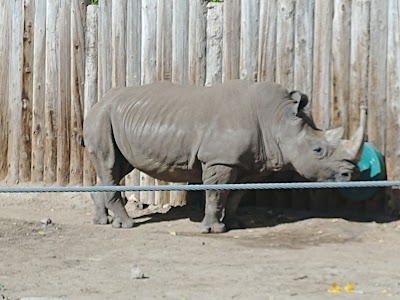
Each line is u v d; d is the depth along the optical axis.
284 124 18.22
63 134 22.47
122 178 20.36
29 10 22.83
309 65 20.00
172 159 18.62
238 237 17.75
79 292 12.69
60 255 15.69
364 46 19.48
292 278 13.65
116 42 21.69
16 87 23.00
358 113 19.61
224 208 18.45
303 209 20.25
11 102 23.08
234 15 20.53
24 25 22.88
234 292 12.62
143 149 18.81
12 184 22.98
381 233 18.05
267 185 11.08
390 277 13.77
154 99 18.97
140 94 19.23
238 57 20.56
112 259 15.30
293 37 20.09
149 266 14.66
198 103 18.59
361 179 19.09
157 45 21.30
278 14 20.19
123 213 19.14
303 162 18.08
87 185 22.16
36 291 12.79
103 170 19.41
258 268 14.45
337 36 19.69
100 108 19.47
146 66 21.39
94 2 24.73
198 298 12.24
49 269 14.45
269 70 20.28
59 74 22.52
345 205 19.94
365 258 15.44
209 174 18.19
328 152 17.92
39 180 22.83
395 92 19.25
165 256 15.55
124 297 12.34
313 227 18.69
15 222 19.03
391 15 19.23
